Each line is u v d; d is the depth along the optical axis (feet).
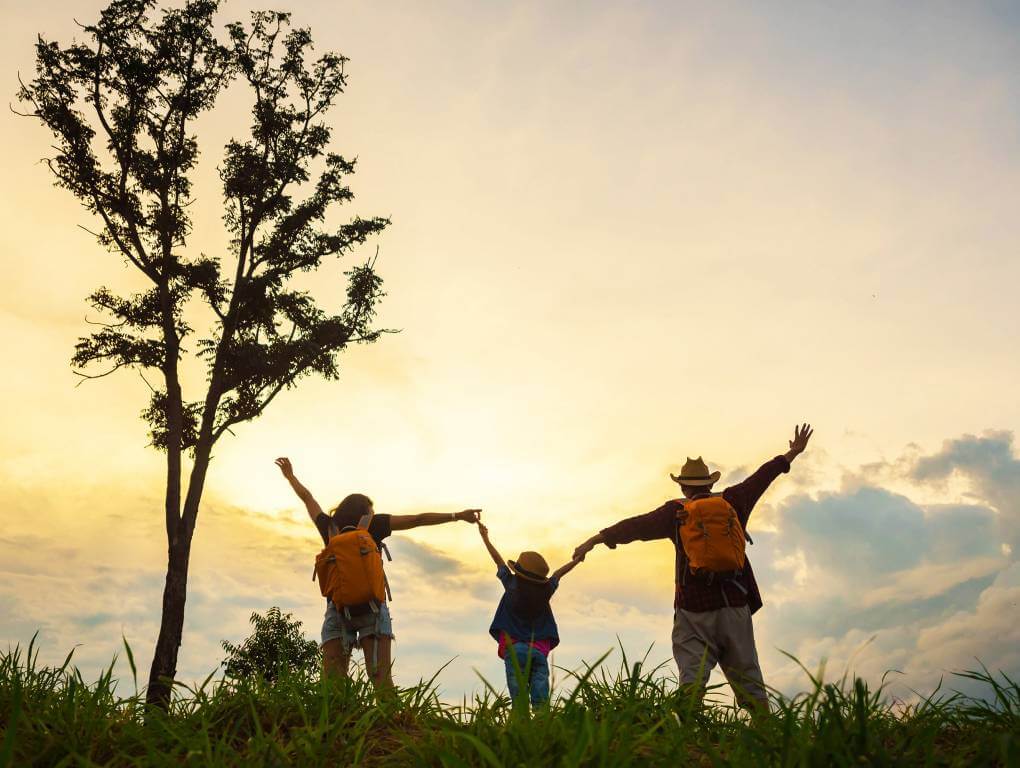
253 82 67.51
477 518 22.31
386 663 17.88
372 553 18.98
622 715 9.89
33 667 13.07
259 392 62.18
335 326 65.41
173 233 63.72
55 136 62.28
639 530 19.11
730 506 17.97
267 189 66.90
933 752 8.92
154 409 61.67
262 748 9.95
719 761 8.63
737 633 17.47
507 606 21.85
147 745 9.69
